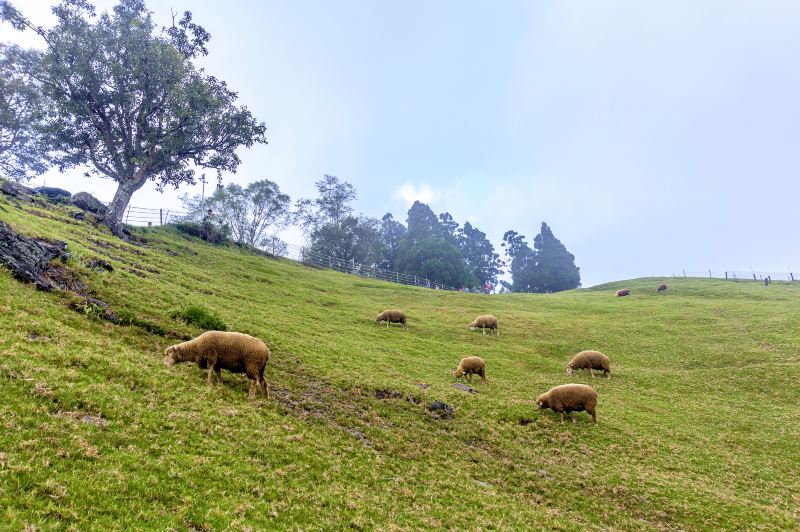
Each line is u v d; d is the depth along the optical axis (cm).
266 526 916
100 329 1828
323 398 1969
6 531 643
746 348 4300
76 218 4516
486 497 1435
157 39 5503
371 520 1085
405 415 2067
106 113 5525
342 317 4450
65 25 5069
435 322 5162
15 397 1035
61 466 855
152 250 4691
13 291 1753
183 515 850
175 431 1184
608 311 6544
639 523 1472
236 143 6147
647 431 2425
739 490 1819
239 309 3200
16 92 6925
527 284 16975
